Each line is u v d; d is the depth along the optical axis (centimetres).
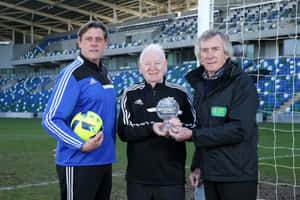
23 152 681
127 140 202
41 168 506
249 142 170
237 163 168
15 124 1602
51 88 2800
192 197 333
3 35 3944
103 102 202
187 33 2402
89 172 197
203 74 190
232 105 171
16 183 409
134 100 206
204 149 178
